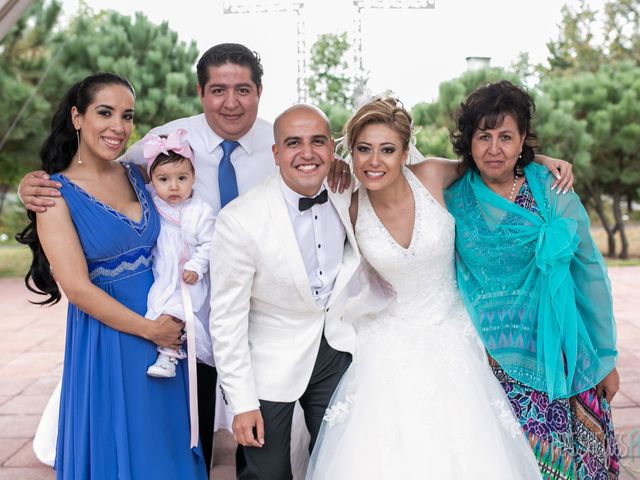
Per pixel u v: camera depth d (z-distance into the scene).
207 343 2.64
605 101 11.14
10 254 12.56
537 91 11.38
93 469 2.39
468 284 2.69
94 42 11.21
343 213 2.49
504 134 2.47
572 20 14.17
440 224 2.58
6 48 10.14
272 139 3.14
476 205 2.63
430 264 2.60
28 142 10.39
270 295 2.45
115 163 2.61
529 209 2.57
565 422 2.56
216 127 2.94
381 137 2.38
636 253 12.30
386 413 2.44
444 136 10.75
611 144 10.94
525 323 2.58
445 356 2.54
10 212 13.34
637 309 7.31
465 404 2.44
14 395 4.80
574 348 2.51
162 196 2.58
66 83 10.42
